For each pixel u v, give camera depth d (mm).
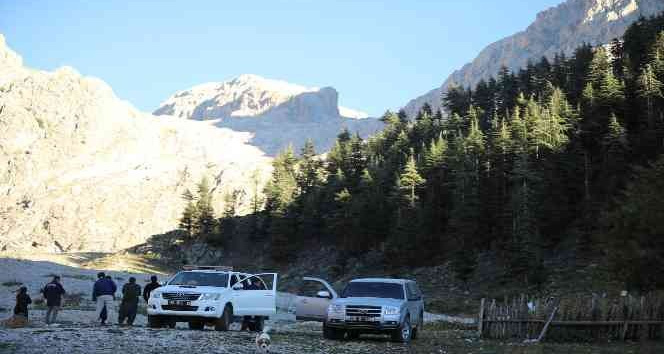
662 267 25172
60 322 25062
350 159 119188
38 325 22719
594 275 57969
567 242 70375
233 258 116188
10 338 14977
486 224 78188
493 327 22203
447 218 87250
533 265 61781
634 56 103938
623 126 78750
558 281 60812
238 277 23016
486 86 129750
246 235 122000
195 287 21516
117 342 15406
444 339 22484
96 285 23812
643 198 26875
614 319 22406
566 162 74188
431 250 83125
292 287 92062
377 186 97625
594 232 64250
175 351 14508
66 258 123562
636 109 83188
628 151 73188
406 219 83812
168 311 21031
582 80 103375
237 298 22219
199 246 121688
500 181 81500
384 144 125188
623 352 18266
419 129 121750
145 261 119375
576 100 96750
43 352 13180
